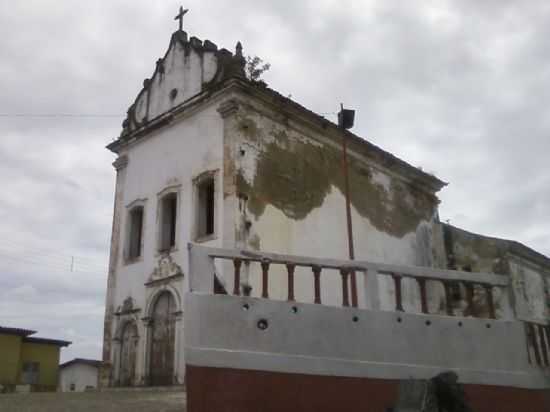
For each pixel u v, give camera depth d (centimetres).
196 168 1769
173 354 1634
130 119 2166
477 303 1767
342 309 1012
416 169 2377
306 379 941
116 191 2072
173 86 2020
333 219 1936
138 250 1952
